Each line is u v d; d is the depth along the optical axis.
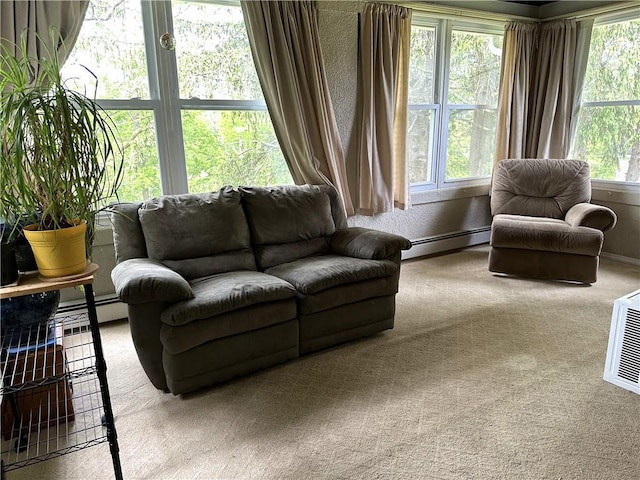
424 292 3.43
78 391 2.15
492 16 4.11
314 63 3.25
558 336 2.68
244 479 1.61
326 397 2.09
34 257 1.53
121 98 2.83
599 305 3.13
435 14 3.84
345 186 3.63
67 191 1.50
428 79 4.11
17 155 1.38
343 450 1.74
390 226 4.07
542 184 3.96
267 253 2.74
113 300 2.91
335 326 2.48
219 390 2.16
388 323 2.71
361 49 3.55
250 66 3.21
